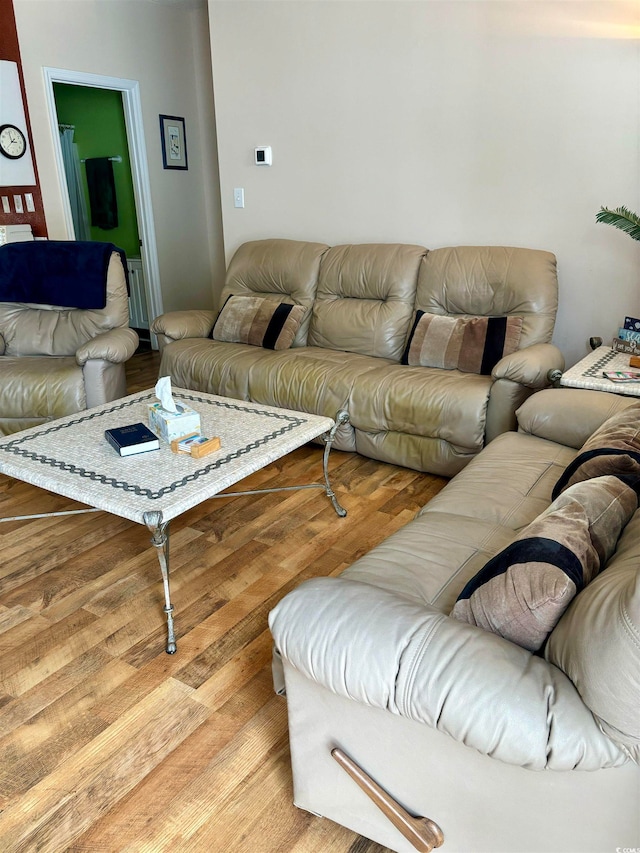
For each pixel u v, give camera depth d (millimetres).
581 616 901
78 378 3076
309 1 3555
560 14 2883
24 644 1861
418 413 2779
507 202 3260
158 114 4996
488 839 1076
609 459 1456
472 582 1147
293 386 3117
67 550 2367
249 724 1578
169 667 1769
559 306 3262
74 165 5699
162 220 5234
